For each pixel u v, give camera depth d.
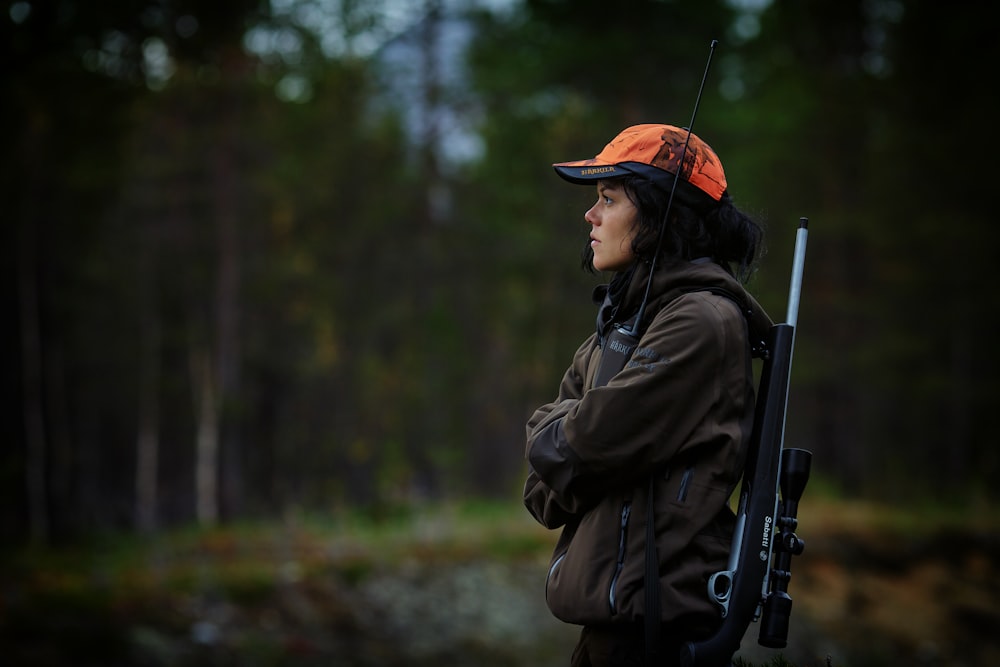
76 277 30.53
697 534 2.56
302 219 34.44
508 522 19.62
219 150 30.38
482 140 37.44
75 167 25.02
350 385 36.84
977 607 17.56
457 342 37.44
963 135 27.72
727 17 28.80
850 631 16.25
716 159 2.82
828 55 28.84
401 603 14.52
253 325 33.97
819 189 28.42
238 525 20.61
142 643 11.42
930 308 31.75
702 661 2.47
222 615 12.81
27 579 13.30
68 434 32.53
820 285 27.59
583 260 3.21
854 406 27.12
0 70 19.03
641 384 2.56
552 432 2.68
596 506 2.66
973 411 34.22
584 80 29.75
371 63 35.28
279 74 31.02
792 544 2.62
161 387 34.66
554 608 2.66
